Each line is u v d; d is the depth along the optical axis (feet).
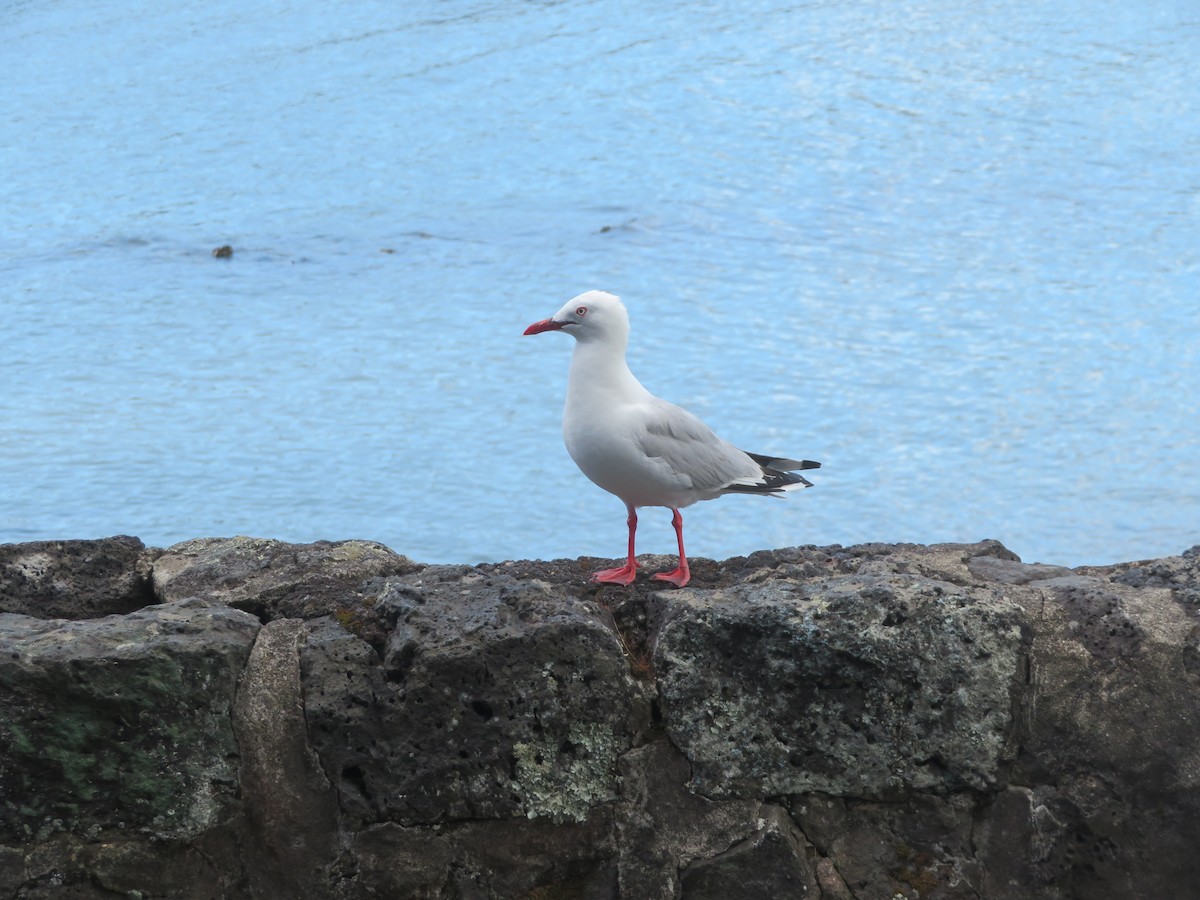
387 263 124.67
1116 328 99.91
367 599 17.07
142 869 15.29
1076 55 186.80
